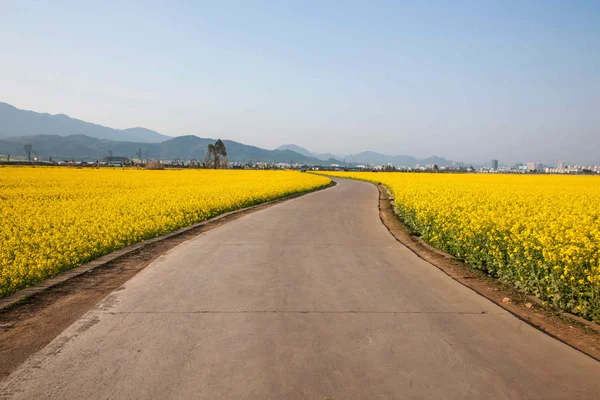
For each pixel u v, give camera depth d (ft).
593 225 28.43
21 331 15.98
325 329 15.75
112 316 17.19
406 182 109.91
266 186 100.73
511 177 184.34
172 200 62.49
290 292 20.45
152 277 23.27
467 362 13.12
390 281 22.62
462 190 67.87
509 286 23.02
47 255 27.86
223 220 50.47
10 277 22.00
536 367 12.82
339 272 24.48
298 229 41.37
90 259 28.99
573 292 18.62
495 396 11.16
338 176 247.29
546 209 40.40
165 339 14.80
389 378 12.09
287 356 13.47
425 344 14.47
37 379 12.08
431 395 11.19
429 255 31.24
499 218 29.68
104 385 11.69
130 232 35.81
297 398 11.02
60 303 19.45
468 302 19.13
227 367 12.72
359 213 56.54
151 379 12.01
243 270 24.82
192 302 18.94
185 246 32.35
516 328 16.02
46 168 221.46
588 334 16.15
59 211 49.80
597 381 12.00
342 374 12.32
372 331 15.58
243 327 15.92
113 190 85.40
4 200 65.05
